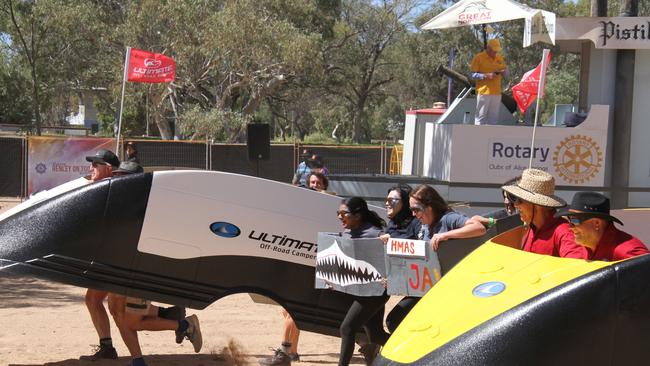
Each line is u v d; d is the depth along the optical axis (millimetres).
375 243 6383
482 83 14547
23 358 7930
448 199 14047
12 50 54219
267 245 7000
